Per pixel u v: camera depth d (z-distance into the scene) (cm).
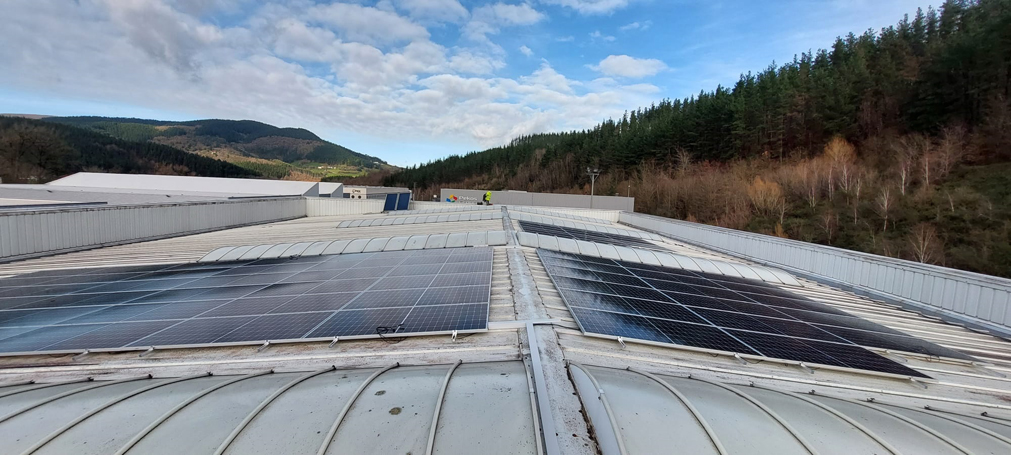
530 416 443
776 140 7256
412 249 1697
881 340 918
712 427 430
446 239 1822
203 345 711
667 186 7631
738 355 719
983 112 4981
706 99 9612
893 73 6397
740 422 446
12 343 721
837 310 1220
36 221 1750
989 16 5741
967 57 5216
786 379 675
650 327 796
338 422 417
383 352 691
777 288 1498
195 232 2752
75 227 1928
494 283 1098
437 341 731
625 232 3036
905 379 720
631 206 5297
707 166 7925
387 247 1756
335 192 5859
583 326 758
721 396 506
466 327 758
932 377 757
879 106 6291
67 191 3303
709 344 746
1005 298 1129
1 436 406
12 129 7556
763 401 499
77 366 666
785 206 5762
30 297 1027
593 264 1427
